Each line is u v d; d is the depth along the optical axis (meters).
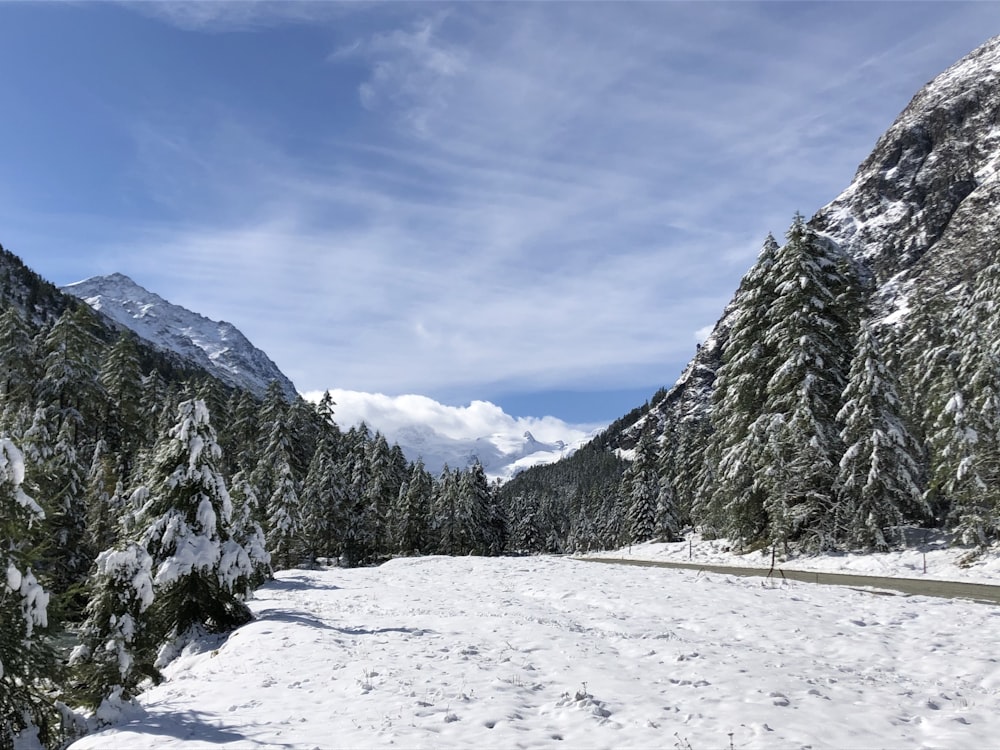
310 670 12.62
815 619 16.02
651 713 9.24
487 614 18.45
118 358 49.88
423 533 67.06
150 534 18.78
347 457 71.19
